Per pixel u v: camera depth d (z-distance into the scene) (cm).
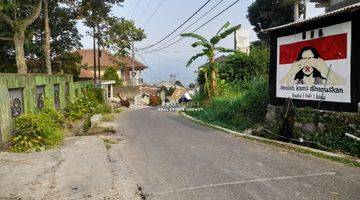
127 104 3903
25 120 970
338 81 916
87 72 4994
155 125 1659
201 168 778
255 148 998
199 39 2286
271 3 3428
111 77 4988
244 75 2334
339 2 1459
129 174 744
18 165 770
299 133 1016
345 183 644
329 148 903
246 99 1512
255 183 655
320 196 578
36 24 2836
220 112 1720
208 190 623
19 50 2128
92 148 981
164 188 645
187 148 1023
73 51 3372
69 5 2666
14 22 2100
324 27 957
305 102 1036
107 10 2753
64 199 570
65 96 1930
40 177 679
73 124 1586
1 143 947
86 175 698
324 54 960
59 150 945
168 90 6931
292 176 695
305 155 880
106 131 1436
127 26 2753
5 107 992
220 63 2589
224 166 790
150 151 992
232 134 1288
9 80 1031
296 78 1071
